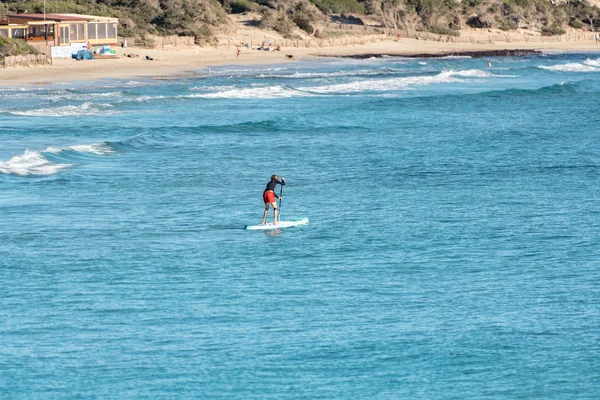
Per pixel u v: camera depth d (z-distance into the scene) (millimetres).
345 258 118375
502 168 182125
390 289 105875
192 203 148625
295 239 127438
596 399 77562
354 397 77688
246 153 196125
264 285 106750
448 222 137875
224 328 92500
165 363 83938
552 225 136500
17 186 156750
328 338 90000
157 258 116750
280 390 78938
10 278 107125
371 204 149625
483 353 86500
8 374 81062
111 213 140250
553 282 108812
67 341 88688
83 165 176875
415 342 89188
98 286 105188
